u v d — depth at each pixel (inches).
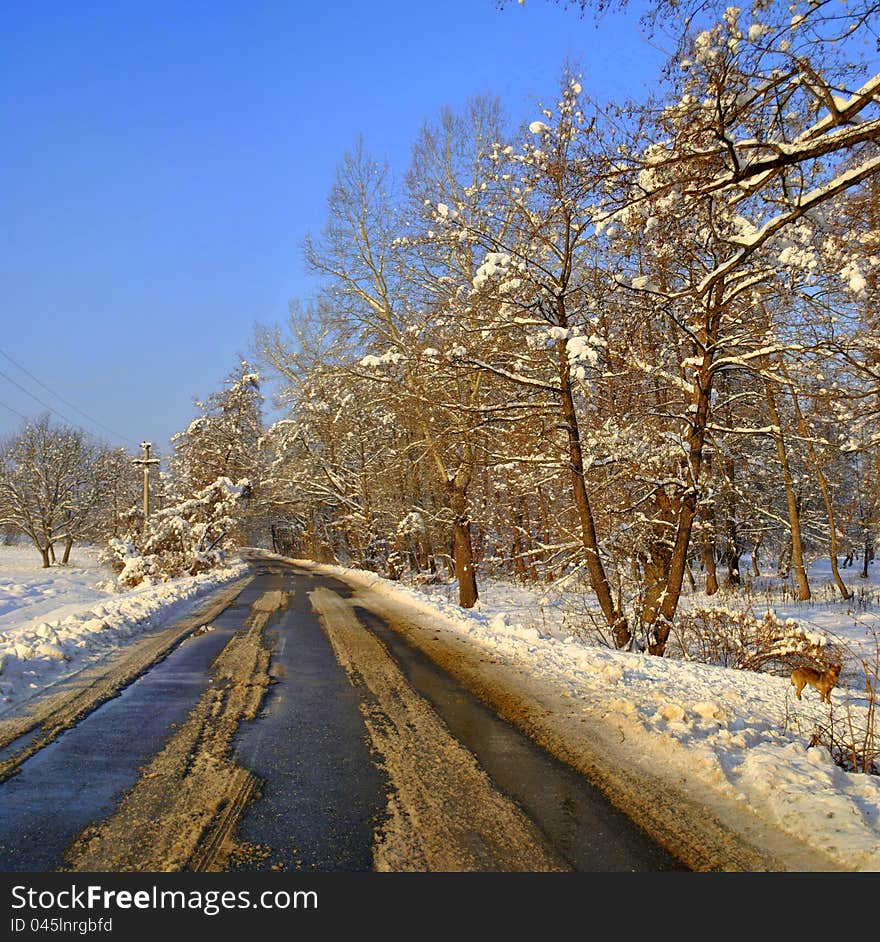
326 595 866.8
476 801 182.7
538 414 549.6
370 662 386.9
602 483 553.6
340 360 1112.2
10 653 334.6
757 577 1310.3
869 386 521.3
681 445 536.4
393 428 1200.2
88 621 477.7
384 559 1536.7
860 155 273.7
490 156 524.7
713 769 201.5
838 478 1061.8
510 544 1280.8
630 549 572.1
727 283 425.1
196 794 184.7
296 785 192.7
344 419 1314.0
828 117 215.5
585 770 208.1
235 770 204.2
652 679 337.7
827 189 228.4
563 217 450.0
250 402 2101.4
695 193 251.0
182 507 1385.3
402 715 270.8
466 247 627.2
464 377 708.0
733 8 237.3
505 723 260.5
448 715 271.4
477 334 561.9
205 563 1315.2
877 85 201.9
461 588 844.6
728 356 492.4
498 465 657.6
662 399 590.9
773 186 301.6
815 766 204.8
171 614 629.0
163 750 222.8
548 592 611.2
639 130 307.4
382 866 146.6
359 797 184.5
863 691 365.7
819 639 431.8
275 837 159.3
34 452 2034.9
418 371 676.1
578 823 169.9
